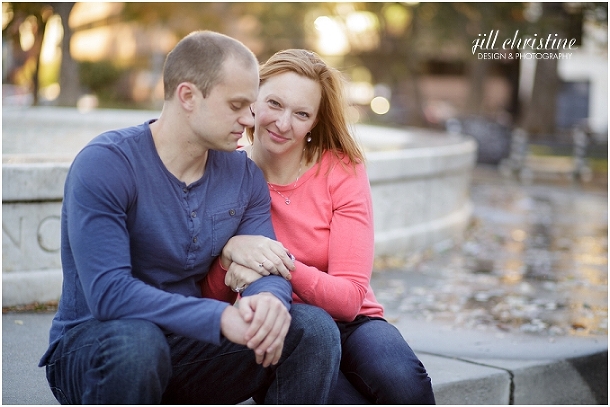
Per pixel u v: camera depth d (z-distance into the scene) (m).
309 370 2.30
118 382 2.05
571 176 15.39
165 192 2.25
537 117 21.44
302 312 2.32
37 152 7.54
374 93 27.67
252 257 2.36
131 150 2.22
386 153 6.54
